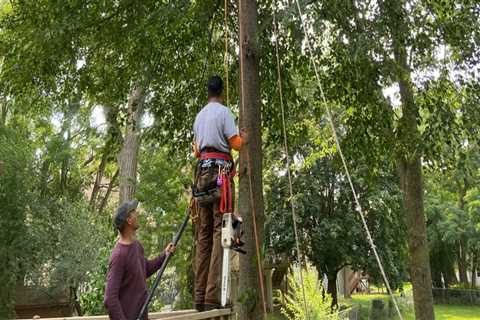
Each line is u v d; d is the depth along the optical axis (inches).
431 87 276.5
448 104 279.4
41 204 730.2
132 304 146.8
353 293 1711.4
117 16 298.7
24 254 695.7
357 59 243.6
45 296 759.7
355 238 790.5
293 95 335.9
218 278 171.8
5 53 304.2
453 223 1310.3
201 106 350.9
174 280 673.6
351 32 251.4
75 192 948.6
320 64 316.2
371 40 240.5
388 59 249.1
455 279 1626.5
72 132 869.8
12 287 692.1
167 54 340.5
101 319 184.4
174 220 661.3
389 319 975.6
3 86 311.0
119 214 149.9
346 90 323.6
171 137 367.6
